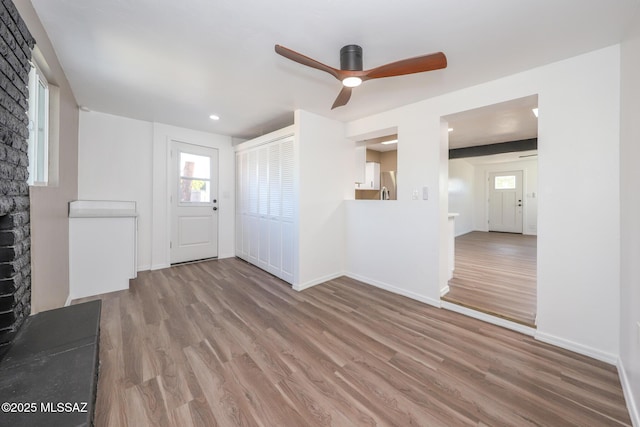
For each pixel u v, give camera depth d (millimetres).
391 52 1916
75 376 1032
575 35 1697
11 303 1322
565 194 1976
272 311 2592
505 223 8203
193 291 3096
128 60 2098
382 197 5477
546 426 1311
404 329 2264
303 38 1764
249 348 1955
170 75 2348
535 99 2207
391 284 3174
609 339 1808
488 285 3146
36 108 1932
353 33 1703
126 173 3721
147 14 1558
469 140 4938
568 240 1965
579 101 1920
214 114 3459
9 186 1288
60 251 2373
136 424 1294
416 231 2914
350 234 3689
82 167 3391
